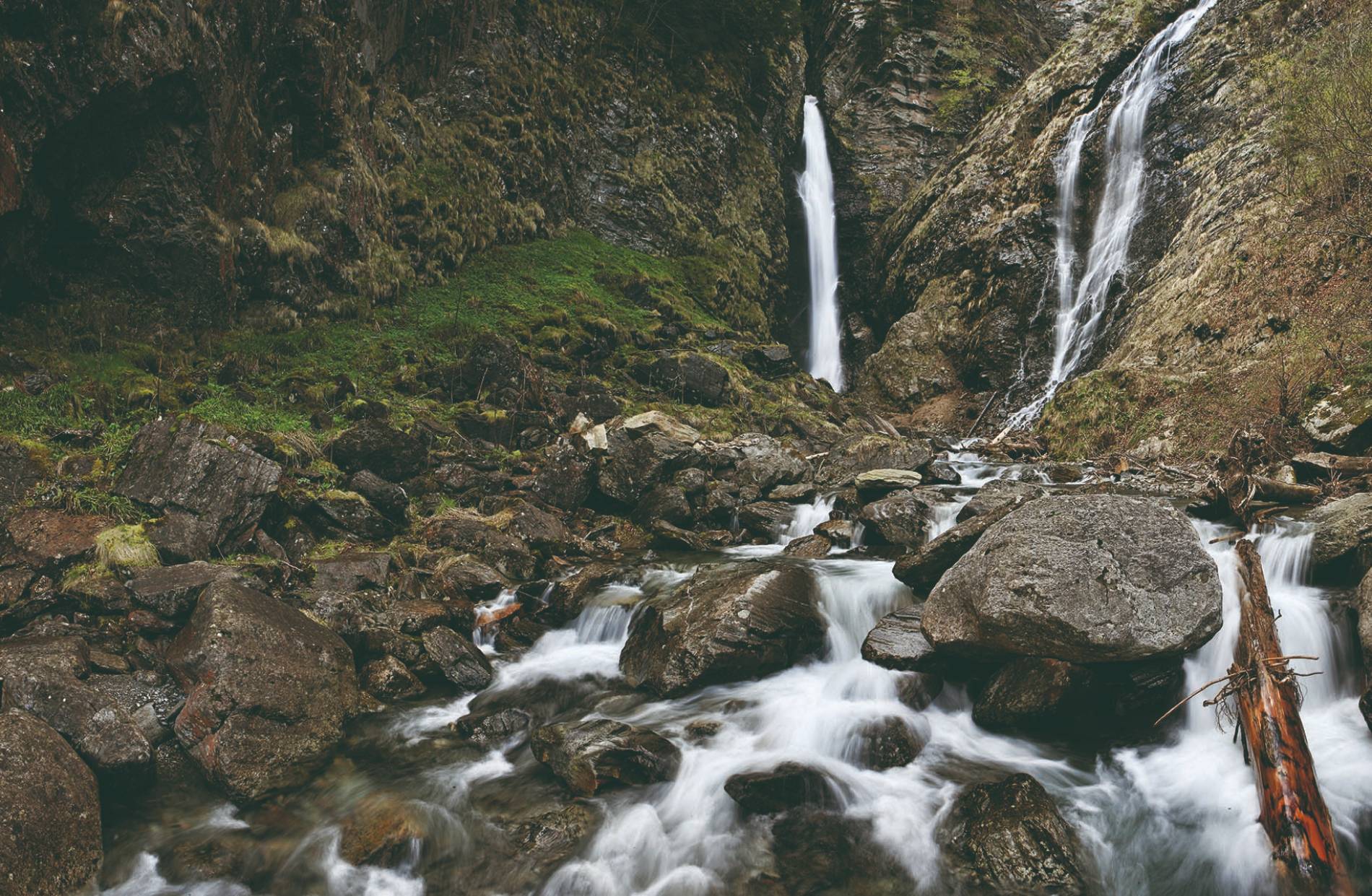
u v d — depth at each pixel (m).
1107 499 5.54
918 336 20.45
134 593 5.67
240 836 4.53
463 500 8.76
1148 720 5.23
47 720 4.61
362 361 11.12
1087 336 17.31
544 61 18.67
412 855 4.46
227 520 6.66
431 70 15.84
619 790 4.87
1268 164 13.92
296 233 11.76
